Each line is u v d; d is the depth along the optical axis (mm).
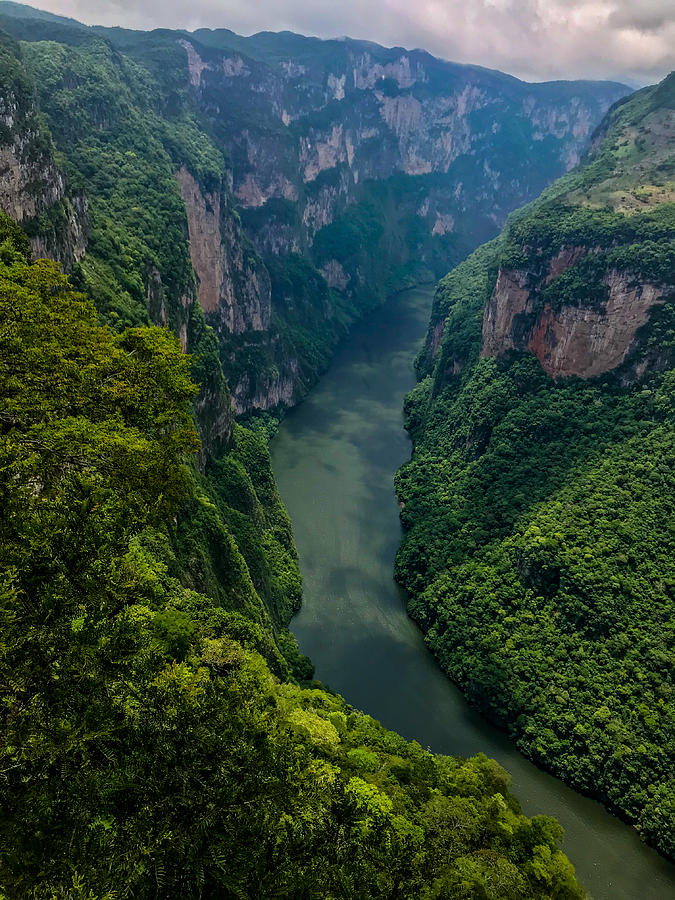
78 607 20141
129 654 20656
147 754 18172
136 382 26094
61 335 23672
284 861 18078
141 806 17141
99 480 23797
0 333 21781
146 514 24625
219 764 18734
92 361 24219
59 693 17922
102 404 24500
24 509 19969
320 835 20031
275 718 30406
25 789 16797
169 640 37062
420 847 25438
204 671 31203
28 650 18078
